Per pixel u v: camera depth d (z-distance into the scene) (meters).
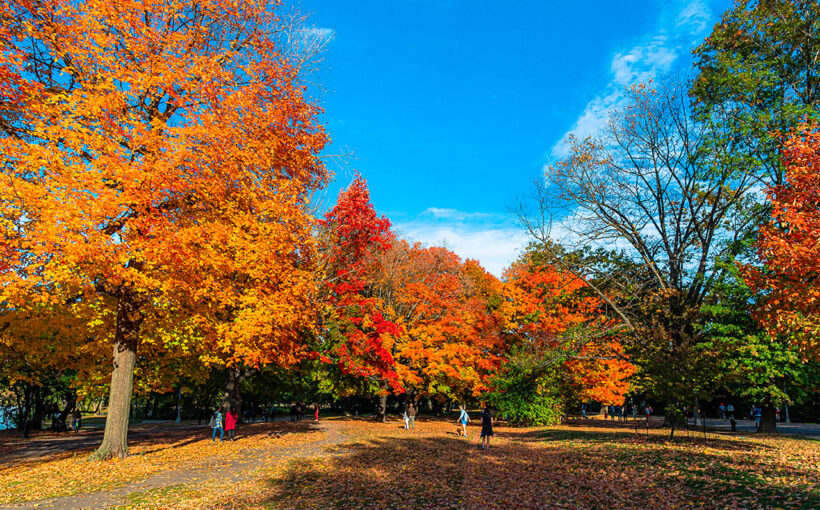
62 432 29.06
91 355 18.03
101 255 10.49
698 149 20.70
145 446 18.23
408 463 14.30
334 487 10.79
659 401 17.91
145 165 11.43
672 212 23.92
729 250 21.06
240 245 13.96
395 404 57.75
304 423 31.94
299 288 16.61
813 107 18.08
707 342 18.47
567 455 15.26
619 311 23.89
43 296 10.66
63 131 10.76
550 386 29.42
